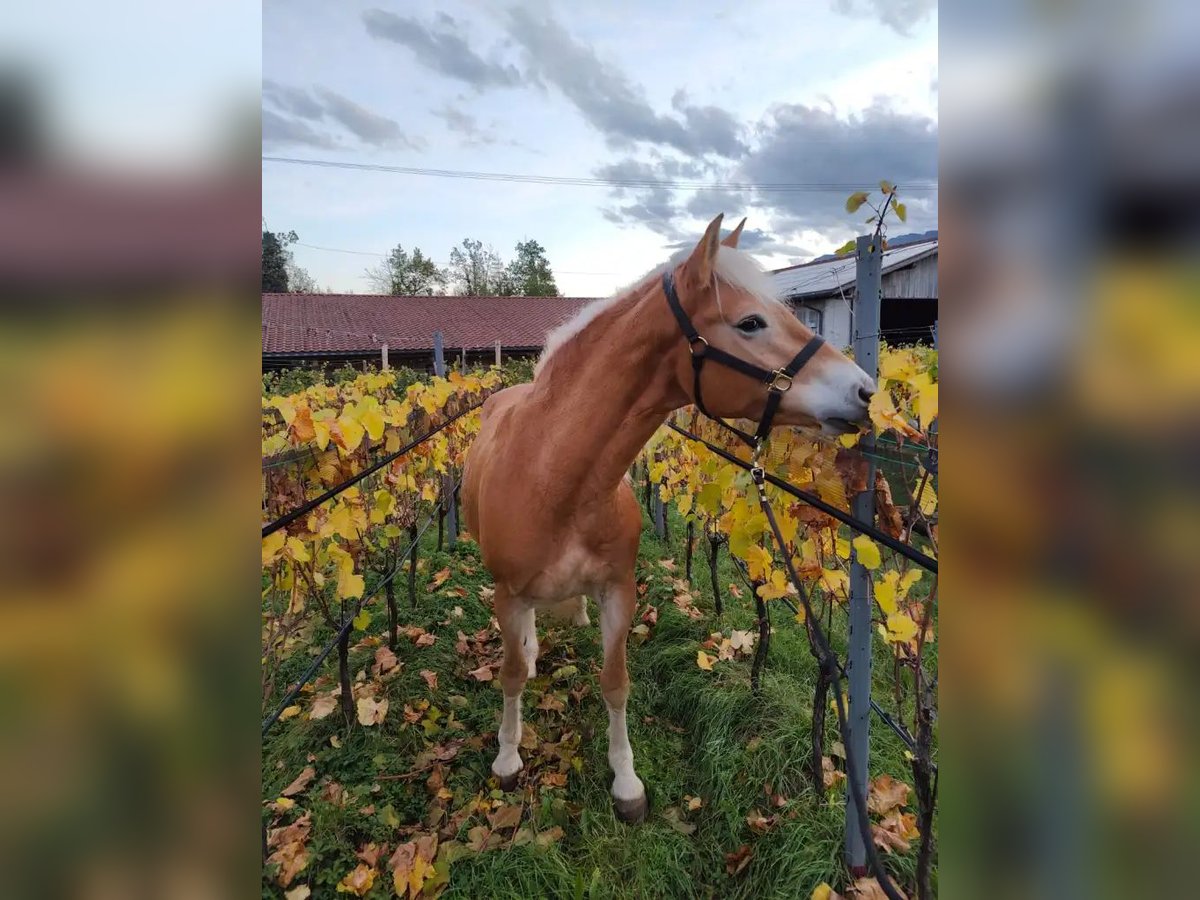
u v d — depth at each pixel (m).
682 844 2.21
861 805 1.39
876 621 1.95
